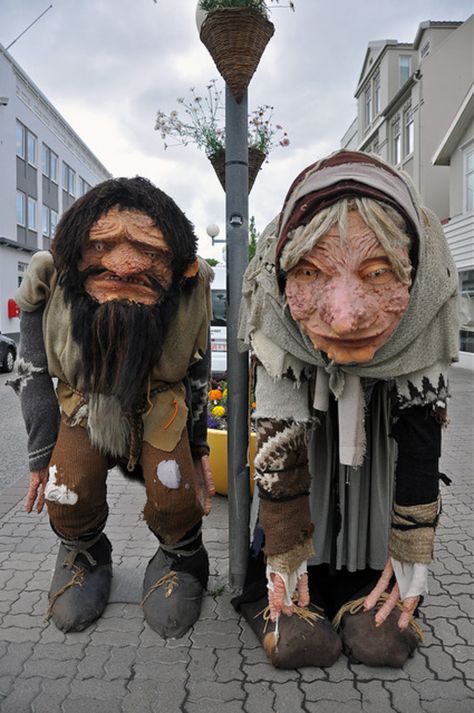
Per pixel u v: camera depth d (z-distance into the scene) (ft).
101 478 7.87
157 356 7.31
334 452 7.61
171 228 7.01
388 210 5.26
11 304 71.51
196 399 8.81
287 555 6.54
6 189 71.15
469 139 44.83
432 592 8.99
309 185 5.54
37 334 7.95
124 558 10.19
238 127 8.40
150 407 7.68
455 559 10.15
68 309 7.32
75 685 6.82
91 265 6.98
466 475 15.64
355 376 6.38
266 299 6.24
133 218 6.84
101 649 7.50
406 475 6.57
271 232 6.66
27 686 6.80
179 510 7.85
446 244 6.27
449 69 54.60
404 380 6.42
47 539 11.25
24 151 78.48
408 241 5.38
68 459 7.68
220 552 10.52
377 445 7.47
